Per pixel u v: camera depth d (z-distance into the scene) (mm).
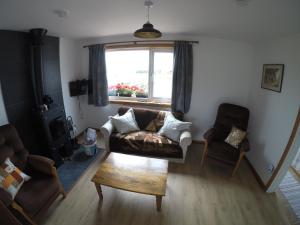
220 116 3178
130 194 2324
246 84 3240
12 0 1331
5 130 2082
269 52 2557
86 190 2393
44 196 1806
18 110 2512
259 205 2213
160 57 3504
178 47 3162
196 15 1854
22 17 1781
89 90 3818
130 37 3428
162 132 3055
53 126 2816
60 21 2035
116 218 2002
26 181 1950
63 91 3383
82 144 3379
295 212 2127
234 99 3365
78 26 2367
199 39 3189
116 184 1943
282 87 2213
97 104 3779
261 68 2781
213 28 2432
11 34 2320
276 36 2283
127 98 3906
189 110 3596
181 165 2951
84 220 1976
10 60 2346
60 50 3209
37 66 2541
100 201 2217
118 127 3150
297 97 1948
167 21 2150
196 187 2482
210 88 3398
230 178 2674
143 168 2193
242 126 2945
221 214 2080
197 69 3338
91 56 3570
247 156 3100
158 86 3684
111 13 1804
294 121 1985
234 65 3201
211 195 2352
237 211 2123
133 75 3766
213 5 1521
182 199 2275
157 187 1904
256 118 2887
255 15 1666
